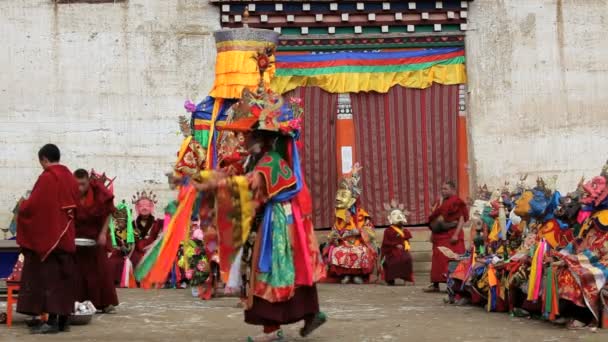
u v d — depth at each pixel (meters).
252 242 9.15
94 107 18.30
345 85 18.53
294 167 9.30
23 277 10.28
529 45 18.56
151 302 13.55
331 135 18.56
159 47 18.39
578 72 18.53
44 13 18.31
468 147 18.61
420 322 11.05
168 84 18.38
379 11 18.47
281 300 8.87
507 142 18.45
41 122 18.20
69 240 10.30
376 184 18.64
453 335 9.95
